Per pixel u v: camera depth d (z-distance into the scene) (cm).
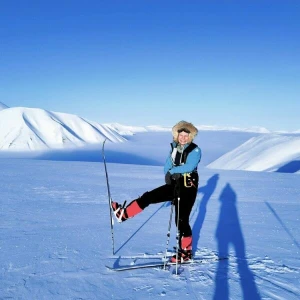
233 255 382
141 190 988
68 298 273
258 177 1427
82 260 363
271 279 310
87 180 1227
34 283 302
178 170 352
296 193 960
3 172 1462
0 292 283
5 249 403
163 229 514
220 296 276
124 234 479
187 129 357
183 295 278
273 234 484
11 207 696
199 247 414
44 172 1495
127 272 329
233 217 614
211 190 1010
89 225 540
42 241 439
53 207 704
